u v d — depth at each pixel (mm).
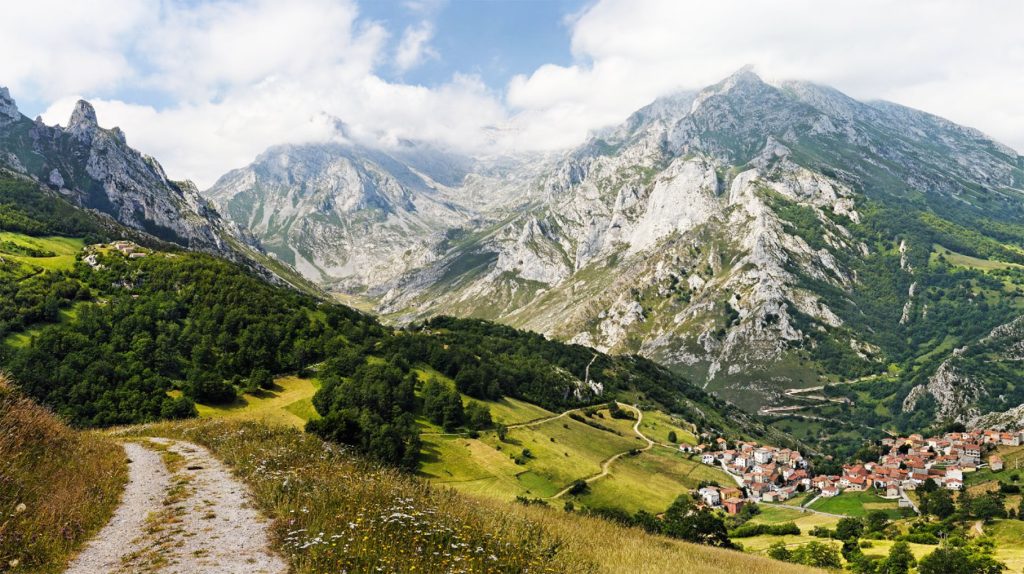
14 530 16422
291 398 115312
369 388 118312
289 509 21547
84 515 19844
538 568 18922
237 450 35781
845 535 111750
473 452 116875
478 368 169375
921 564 74312
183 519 20797
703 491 142875
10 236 189750
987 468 157875
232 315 142750
